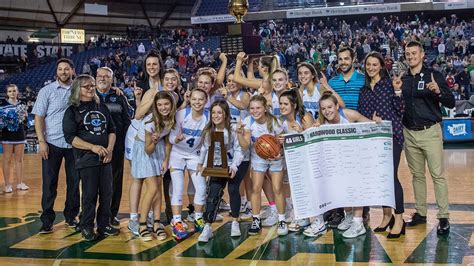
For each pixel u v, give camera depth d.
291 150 4.71
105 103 5.18
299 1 29.52
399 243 4.54
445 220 4.79
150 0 35.66
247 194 5.46
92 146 4.74
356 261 4.12
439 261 4.05
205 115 4.88
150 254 4.46
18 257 4.46
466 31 24.69
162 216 5.84
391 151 4.69
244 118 5.30
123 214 6.05
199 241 4.77
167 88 5.01
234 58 5.60
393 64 18.23
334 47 21.53
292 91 4.87
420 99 4.77
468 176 7.77
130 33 32.56
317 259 4.20
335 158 4.77
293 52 21.59
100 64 23.89
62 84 5.18
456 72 18.14
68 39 33.34
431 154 4.79
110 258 4.38
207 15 31.53
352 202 4.75
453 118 12.18
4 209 6.39
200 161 4.89
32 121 14.66
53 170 5.18
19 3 30.89
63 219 5.82
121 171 5.31
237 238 4.87
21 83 23.95
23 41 31.53
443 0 27.59
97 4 33.75
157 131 4.71
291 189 4.70
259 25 29.45
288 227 5.09
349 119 4.82
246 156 4.93
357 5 28.41
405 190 6.91
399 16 29.17
